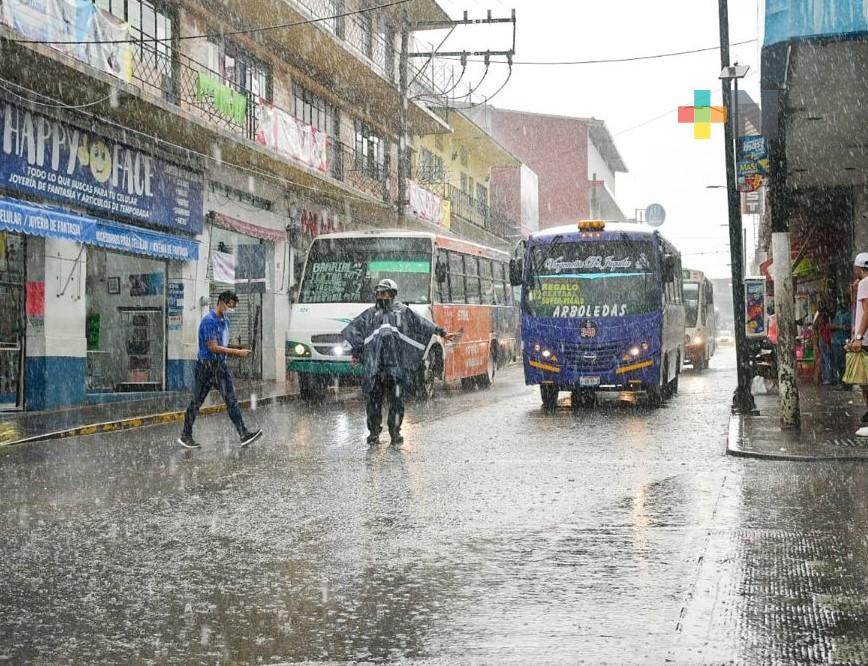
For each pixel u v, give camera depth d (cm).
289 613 506
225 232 2434
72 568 604
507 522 732
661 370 1695
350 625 485
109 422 1492
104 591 552
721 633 459
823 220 2373
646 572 580
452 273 2141
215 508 797
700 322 3116
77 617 503
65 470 1028
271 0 2236
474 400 1933
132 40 1756
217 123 2028
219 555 635
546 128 6612
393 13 3338
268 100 2575
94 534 702
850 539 654
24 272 1734
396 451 1154
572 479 929
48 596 543
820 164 1880
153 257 2089
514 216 5447
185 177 2161
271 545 662
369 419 1237
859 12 1126
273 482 929
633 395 2008
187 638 467
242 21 2392
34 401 1730
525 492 860
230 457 1117
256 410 1802
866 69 1275
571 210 6550
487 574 580
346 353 1923
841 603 506
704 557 607
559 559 616
